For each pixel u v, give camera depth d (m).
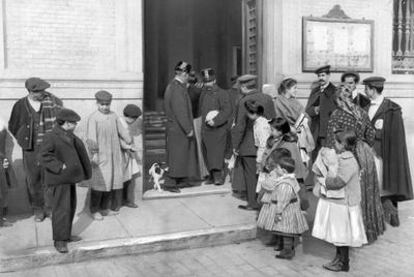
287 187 5.08
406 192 6.19
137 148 6.85
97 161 6.05
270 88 7.12
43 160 4.93
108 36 6.69
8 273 4.86
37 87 5.85
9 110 6.23
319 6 8.02
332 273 4.89
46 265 5.04
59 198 5.02
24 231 5.67
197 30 15.09
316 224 5.02
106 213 6.30
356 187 4.91
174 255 5.39
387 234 6.08
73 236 5.44
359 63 8.28
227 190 7.40
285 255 5.25
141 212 6.42
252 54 8.41
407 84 8.55
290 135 5.59
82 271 4.93
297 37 7.93
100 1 6.62
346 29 8.16
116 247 5.30
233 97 8.50
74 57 6.55
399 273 4.88
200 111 7.93
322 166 4.96
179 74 7.25
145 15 14.68
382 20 8.43
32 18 6.34
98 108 6.21
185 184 7.67
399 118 6.21
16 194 6.37
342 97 5.83
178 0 14.85
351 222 4.89
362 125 5.75
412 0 8.77
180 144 7.20
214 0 15.05
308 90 7.98
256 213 6.39
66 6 6.47
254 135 6.05
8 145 6.25
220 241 5.73
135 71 6.80
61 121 5.09
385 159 6.22
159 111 14.62
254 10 8.26
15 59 6.29
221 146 7.66
